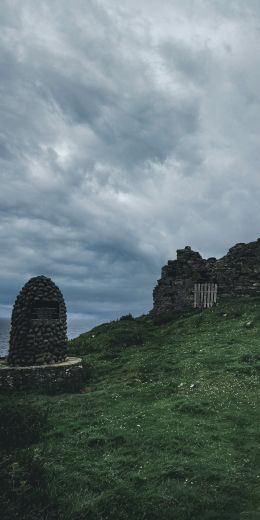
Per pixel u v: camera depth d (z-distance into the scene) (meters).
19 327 23.41
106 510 9.77
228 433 13.30
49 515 9.70
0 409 15.46
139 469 11.43
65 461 12.17
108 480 10.97
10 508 9.62
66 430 14.52
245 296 37.31
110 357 27.11
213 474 10.89
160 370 21.77
